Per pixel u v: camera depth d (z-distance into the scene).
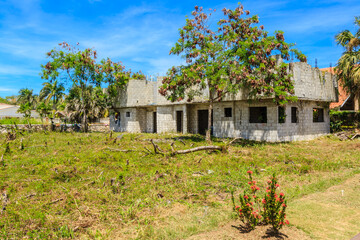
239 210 5.67
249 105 21.86
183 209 6.83
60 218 6.16
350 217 6.16
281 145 18.34
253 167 11.38
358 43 26.47
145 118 32.25
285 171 10.92
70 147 15.71
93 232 5.59
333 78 26.02
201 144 17.80
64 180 9.19
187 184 8.83
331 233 5.33
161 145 17.05
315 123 24.53
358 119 27.59
